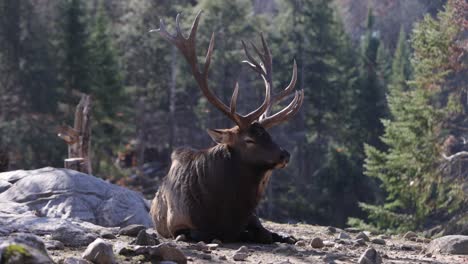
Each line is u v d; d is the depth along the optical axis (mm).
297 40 64688
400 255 9859
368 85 66250
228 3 61594
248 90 62594
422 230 31297
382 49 79250
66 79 52094
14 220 9484
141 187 53656
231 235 10164
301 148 61719
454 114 32281
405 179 31281
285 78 64125
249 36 63281
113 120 52375
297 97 10664
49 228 9258
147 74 65188
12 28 50531
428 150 31109
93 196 13461
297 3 65875
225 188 9992
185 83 63344
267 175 10180
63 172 13789
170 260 7434
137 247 7531
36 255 5953
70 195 13242
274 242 10695
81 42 52250
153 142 63719
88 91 51656
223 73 61906
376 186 56375
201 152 10531
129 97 57125
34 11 52406
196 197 10117
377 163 32406
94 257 6934
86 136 21469
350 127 65562
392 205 32156
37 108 49125
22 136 46281
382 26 100688
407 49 82688
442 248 10367
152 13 64188
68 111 50844
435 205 31172
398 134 31750
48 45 51719
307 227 14812
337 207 56406
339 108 65312
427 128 31438
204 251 8836
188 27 62219
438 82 32125
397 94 33562
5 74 50406
